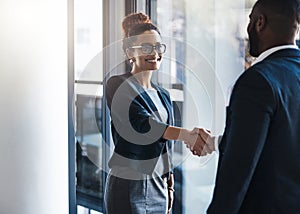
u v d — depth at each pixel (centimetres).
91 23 227
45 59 234
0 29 226
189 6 227
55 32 233
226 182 125
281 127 125
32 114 234
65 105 233
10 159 233
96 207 229
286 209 127
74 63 230
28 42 230
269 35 135
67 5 233
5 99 230
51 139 238
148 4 231
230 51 219
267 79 124
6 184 233
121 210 199
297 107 127
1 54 227
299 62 132
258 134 122
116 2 227
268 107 122
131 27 197
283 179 127
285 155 126
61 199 240
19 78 231
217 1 223
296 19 134
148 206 199
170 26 228
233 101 128
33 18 230
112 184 201
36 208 237
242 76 129
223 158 128
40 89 234
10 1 226
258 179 128
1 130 231
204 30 224
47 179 238
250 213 130
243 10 216
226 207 125
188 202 231
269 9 134
